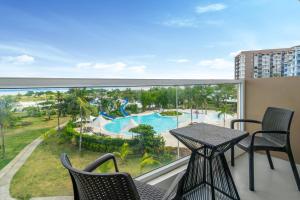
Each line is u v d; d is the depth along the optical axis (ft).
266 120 8.30
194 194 6.32
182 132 5.89
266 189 7.11
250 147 7.13
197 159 6.15
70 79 4.82
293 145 9.02
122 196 2.73
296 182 7.11
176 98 7.58
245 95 10.56
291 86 8.87
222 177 6.50
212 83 8.86
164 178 6.79
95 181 2.71
